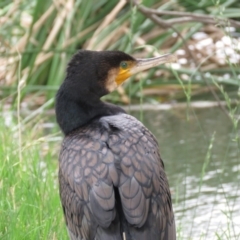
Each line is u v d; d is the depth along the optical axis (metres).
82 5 16.14
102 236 6.79
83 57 8.19
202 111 15.48
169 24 12.80
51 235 8.56
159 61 8.57
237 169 12.48
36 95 15.40
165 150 13.63
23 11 17.14
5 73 15.80
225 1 16.06
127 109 15.80
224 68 16.47
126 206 6.80
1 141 11.07
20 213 8.72
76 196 7.11
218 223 10.42
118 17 16.62
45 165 11.38
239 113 14.90
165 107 15.79
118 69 8.36
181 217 10.37
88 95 8.02
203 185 11.92
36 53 15.48
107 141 7.30
